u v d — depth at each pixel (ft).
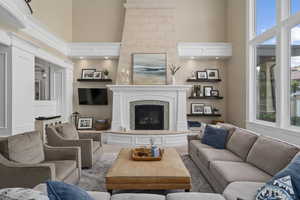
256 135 9.89
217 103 21.56
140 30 20.49
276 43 12.75
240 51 18.13
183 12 21.63
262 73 15.28
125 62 20.31
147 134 18.31
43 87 21.17
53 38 17.60
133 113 19.70
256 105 16.17
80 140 11.93
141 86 19.24
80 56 20.67
